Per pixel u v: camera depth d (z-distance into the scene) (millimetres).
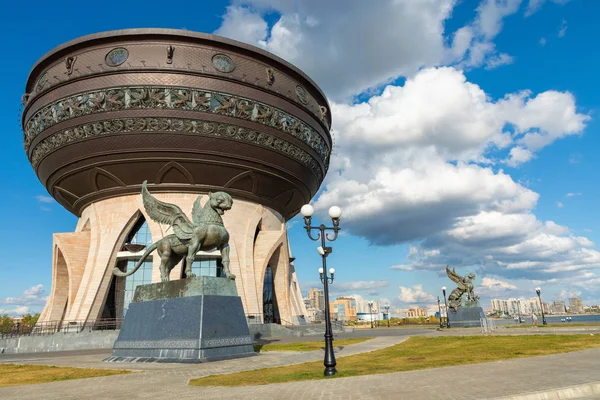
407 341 26531
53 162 38438
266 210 44406
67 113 35906
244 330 19375
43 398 10953
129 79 35219
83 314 35844
